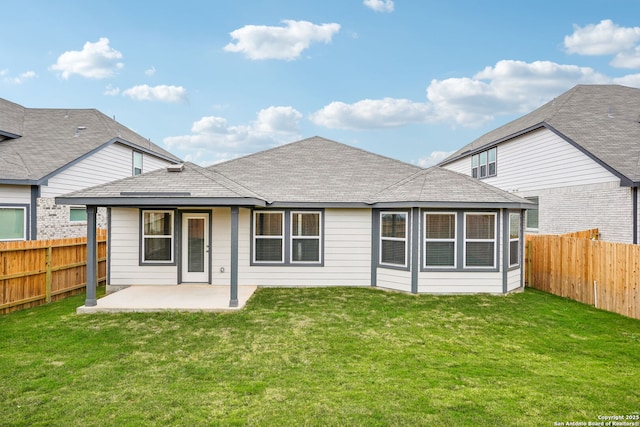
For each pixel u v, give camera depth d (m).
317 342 6.61
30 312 8.78
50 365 5.63
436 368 5.51
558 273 10.68
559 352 6.20
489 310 8.85
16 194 12.83
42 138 15.96
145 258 11.28
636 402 4.48
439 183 11.42
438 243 10.65
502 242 10.67
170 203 8.77
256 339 6.78
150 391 4.78
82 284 11.20
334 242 11.66
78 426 4.00
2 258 8.73
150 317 8.20
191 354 6.07
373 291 11.01
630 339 6.86
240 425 4.00
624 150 13.88
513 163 18.94
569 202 15.09
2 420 4.11
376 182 12.69
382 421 4.06
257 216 11.58
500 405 4.39
